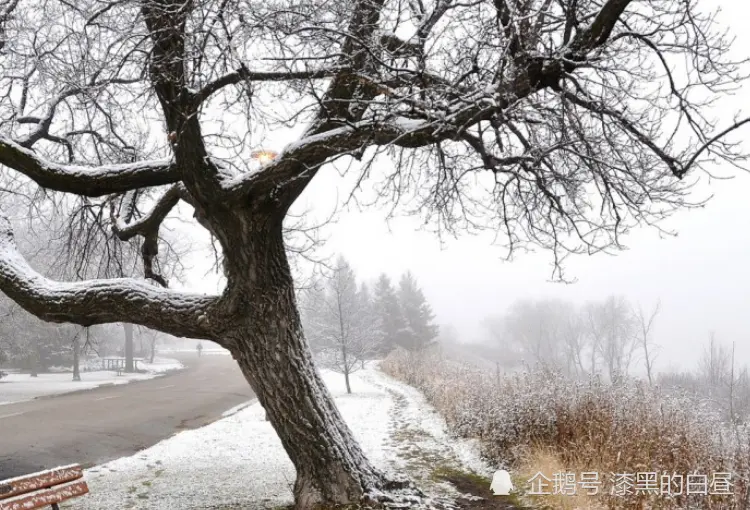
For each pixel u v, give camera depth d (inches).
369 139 166.2
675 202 207.3
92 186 219.6
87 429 454.0
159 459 337.1
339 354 734.5
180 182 271.0
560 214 251.4
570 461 252.5
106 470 307.6
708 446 224.1
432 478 271.9
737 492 193.8
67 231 358.6
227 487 262.1
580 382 307.7
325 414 216.5
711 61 188.4
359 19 182.5
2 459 346.6
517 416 296.8
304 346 220.4
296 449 214.7
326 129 202.2
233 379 961.5
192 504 232.7
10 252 243.1
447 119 153.6
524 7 156.5
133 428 462.9
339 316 722.2
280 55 178.9
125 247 402.6
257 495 244.7
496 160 183.2
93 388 810.2
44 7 246.7
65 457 355.3
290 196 201.9
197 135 191.9
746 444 213.9
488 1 162.4
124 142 323.6
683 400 261.9
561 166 257.9
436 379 651.5
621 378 305.3
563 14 189.6
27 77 277.3
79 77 214.1
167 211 279.9
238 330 210.1
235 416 522.6
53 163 223.0
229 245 205.3
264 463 321.1
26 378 988.6
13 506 151.9
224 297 208.2
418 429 414.0
